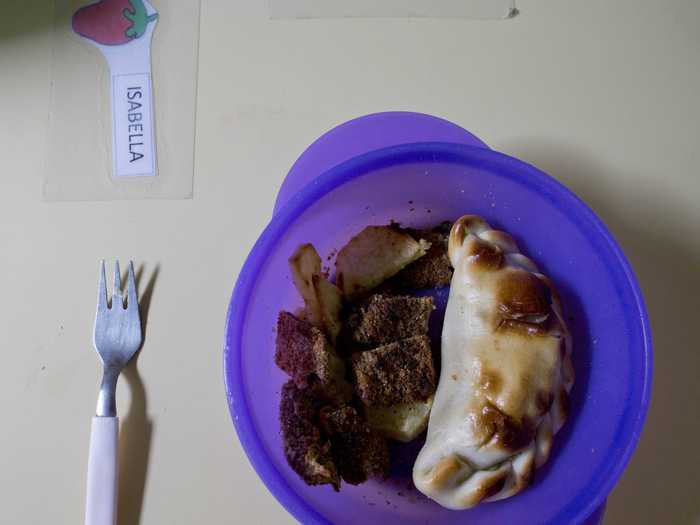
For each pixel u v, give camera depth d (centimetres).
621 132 27
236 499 24
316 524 20
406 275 25
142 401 25
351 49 28
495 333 21
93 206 27
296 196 22
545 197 23
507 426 20
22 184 27
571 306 24
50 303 26
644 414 20
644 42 27
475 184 24
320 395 23
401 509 23
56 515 25
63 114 28
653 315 25
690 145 27
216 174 27
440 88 27
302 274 23
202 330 26
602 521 24
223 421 25
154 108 27
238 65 28
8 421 25
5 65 28
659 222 26
